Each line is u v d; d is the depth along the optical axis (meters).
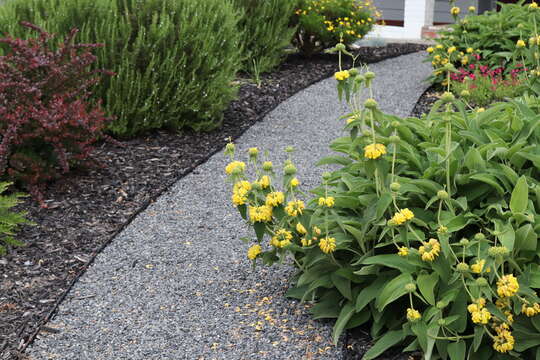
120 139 5.89
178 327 3.18
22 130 4.61
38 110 4.68
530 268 2.71
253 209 3.02
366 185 3.08
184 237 4.17
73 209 4.45
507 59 7.30
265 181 3.11
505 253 2.43
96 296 3.47
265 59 8.71
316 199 3.29
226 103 6.52
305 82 8.32
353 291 3.08
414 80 8.37
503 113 3.72
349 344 3.00
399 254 2.70
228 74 6.47
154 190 4.82
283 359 2.89
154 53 5.78
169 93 6.01
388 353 2.90
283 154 5.69
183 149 5.72
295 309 3.30
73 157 4.75
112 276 3.68
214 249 4.00
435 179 3.16
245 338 3.07
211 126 6.28
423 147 3.35
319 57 10.02
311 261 3.09
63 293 3.47
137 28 5.92
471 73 7.63
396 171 3.27
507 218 2.89
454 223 2.89
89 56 4.91
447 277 2.70
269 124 6.62
